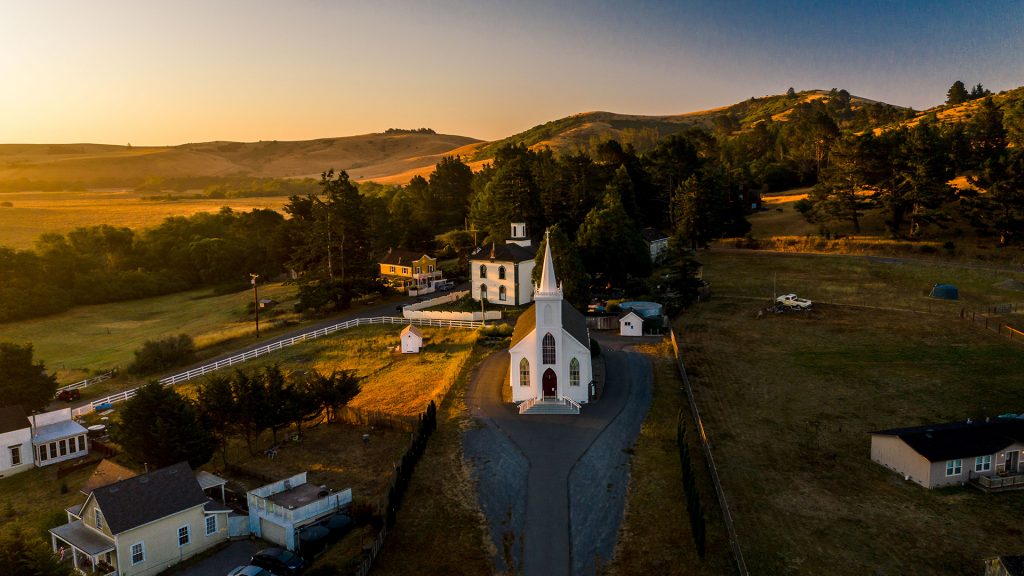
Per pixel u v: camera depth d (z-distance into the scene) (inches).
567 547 1370.6
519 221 4534.9
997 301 3223.4
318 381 2135.8
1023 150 4126.5
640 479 1628.9
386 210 6136.8
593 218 3791.8
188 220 7032.5
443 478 1667.1
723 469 1684.3
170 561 1461.6
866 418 2005.4
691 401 2094.0
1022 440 1640.0
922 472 1596.9
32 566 1119.0
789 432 1915.6
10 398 2322.8
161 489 1510.8
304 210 5561.0
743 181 5989.2
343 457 1883.6
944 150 4628.4
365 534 1434.5
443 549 1373.0
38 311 4581.7
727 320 3174.2
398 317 3535.9
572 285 3206.2
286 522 1475.1
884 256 4279.0
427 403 2228.1
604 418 2017.7
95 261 5561.0
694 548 1341.0
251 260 5885.8
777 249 4749.0
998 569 1162.6
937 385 2245.3
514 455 1779.0
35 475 2043.6
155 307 4921.3
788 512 1482.5
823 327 2984.7
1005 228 4013.3
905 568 1273.4
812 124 6752.0
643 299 3528.5
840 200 4753.9
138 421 1771.7
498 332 2972.4
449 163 7642.7
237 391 1962.4
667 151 5433.1
